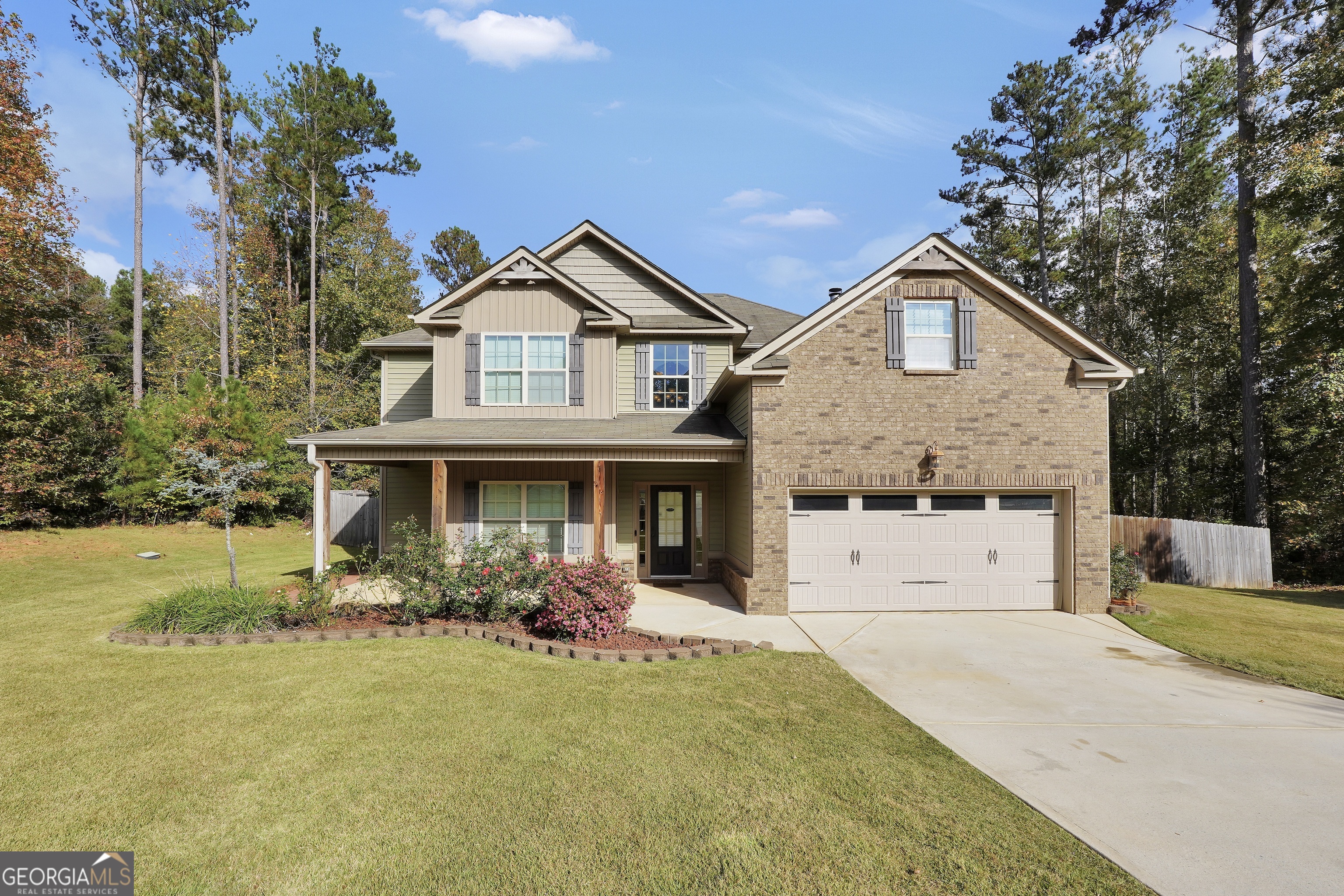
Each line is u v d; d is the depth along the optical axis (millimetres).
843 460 11695
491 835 4238
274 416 28094
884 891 3695
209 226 32938
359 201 36688
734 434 12938
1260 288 21969
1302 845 4258
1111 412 27125
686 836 4250
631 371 15250
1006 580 11961
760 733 6039
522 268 14203
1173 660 8859
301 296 37531
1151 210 26188
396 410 15984
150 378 33531
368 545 18672
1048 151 27625
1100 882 3805
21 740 5648
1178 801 4859
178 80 28719
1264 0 19094
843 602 11836
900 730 6223
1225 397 23172
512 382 14344
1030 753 5730
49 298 20844
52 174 19391
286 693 6859
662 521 14961
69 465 19875
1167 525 17219
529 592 9898
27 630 9602
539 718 6289
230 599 9547
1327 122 17953
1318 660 8875
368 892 3656
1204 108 24875
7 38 18734
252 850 4043
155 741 5645
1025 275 31594
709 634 10133
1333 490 18500
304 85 32188
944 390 11797
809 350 11797
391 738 5758
